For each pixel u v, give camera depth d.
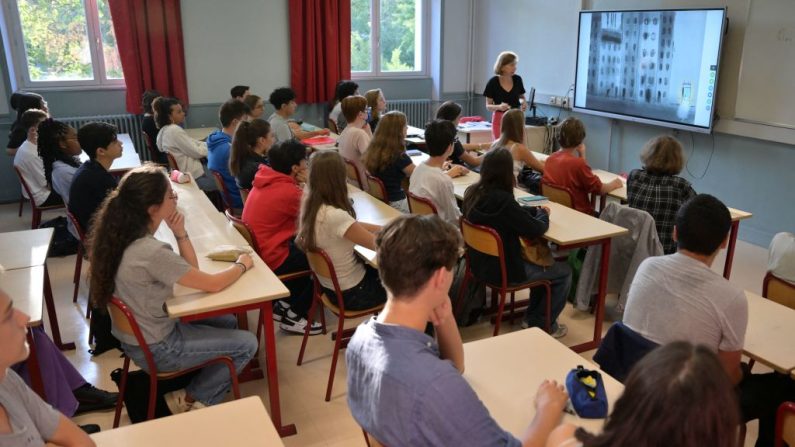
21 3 5.73
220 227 3.00
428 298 1.22
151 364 2.15
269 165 3.26
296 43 6.63
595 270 3.39
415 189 3.34
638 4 5.36
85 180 3.10
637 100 5.45
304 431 2.51
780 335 1.90
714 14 4.63
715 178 5.00
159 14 6.00
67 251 4.52
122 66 6.02
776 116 4.41
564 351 1.74
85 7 5.95
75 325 3.44
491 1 7.25
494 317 3.51
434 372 1.12
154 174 2.12
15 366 2.11
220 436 1.42
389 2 7.26
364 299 2.73
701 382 0.82
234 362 2.30
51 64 5.98
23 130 5.07
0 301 1.15
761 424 2.01
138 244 2.06
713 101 4.75
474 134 5.80
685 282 1.76
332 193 2.64
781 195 4.53
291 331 3.32
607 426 0.91
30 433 1.21
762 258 4.46
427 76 7.65
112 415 2.61
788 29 4.25
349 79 6.99
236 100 4.57
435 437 1.09
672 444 0.82
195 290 2.25
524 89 6.28
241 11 6.42
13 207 5.79
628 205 3.37
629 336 1.84
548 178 3.82
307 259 3.00
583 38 5.93
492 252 2.87
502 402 1.50
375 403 1.16
